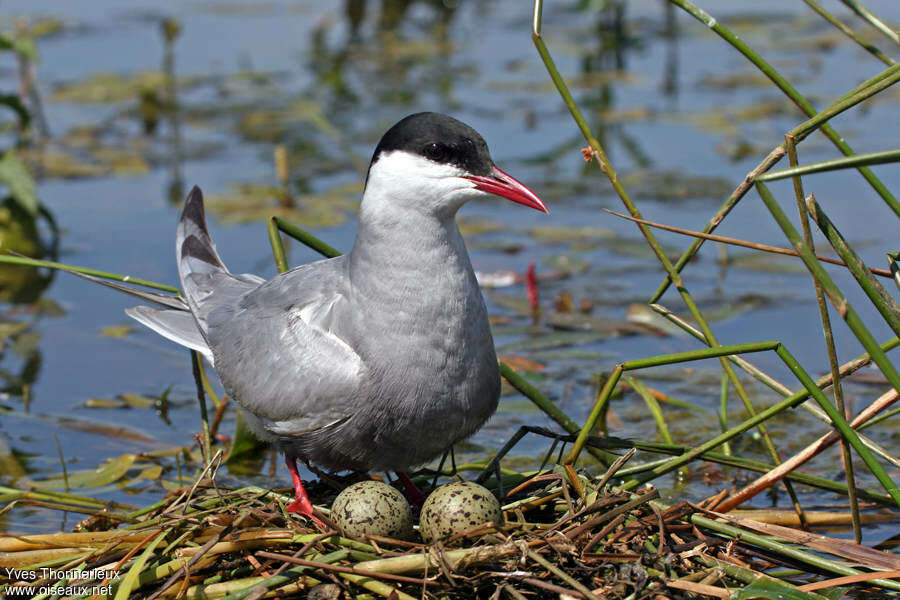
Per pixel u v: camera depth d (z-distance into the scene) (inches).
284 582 279.9
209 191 631.8
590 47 900.0
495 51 919.7
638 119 733.3
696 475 385.1
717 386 448.5
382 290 311.7
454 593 280.5
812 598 268.1
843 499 365.4
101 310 528.4
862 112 746.8
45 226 603.5
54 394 446.6
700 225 579.8
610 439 330.3
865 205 587.2
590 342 493.0
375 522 290.2
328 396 318.3
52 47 900.0
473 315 315.3
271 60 885.2
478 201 661.3
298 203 602.9
